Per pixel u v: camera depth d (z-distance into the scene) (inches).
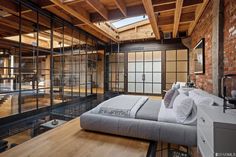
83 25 199.6
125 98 135.9
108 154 79.4
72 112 163.9
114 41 276.8
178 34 241.1
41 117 144.3
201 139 67.4
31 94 219.5
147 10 132.0
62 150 82.5
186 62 250.2
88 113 109.0
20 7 133.7
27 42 238.7
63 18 173.8
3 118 120.6
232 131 47.4
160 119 92.3
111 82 300.4
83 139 95.7
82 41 250.1
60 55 217.2
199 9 144.5
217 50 99.2
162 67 263.6
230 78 84.6
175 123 88.6
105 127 100.7
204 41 141.7
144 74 278.1
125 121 96.4
